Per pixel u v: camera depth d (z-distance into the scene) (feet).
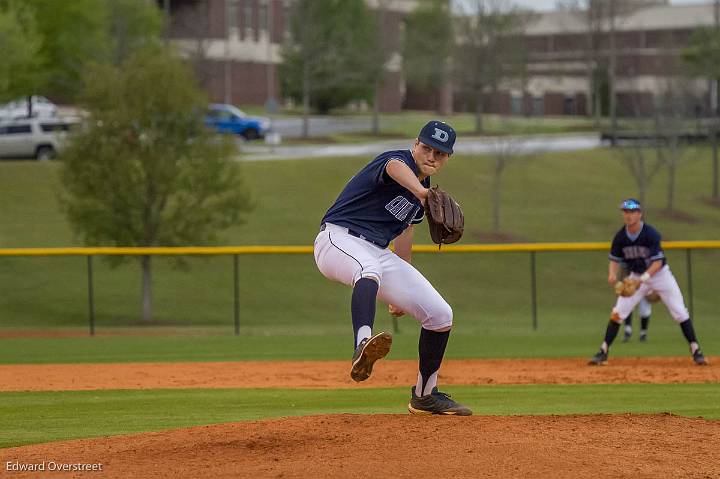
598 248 205.98
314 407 95.91
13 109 546.26
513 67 570.46
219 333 220.02
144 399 104.01
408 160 60.64
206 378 129.18
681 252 342.64
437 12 605.31
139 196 253.65
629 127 515.09
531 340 193.57
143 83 255.09
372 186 61.41
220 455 58.18
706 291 297.53
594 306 274.16
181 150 257.55
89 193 254.68
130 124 254.06
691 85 508.53
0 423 84.79
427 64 586.86
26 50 396.98
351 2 605.31
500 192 428.15
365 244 61.93
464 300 277.85
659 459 56.54
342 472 53.11
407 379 127.03
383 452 56.80
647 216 396.98
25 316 252.01
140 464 56.54
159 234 257.34
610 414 69.46
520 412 88.84
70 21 471.21
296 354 167.94
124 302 268.82
